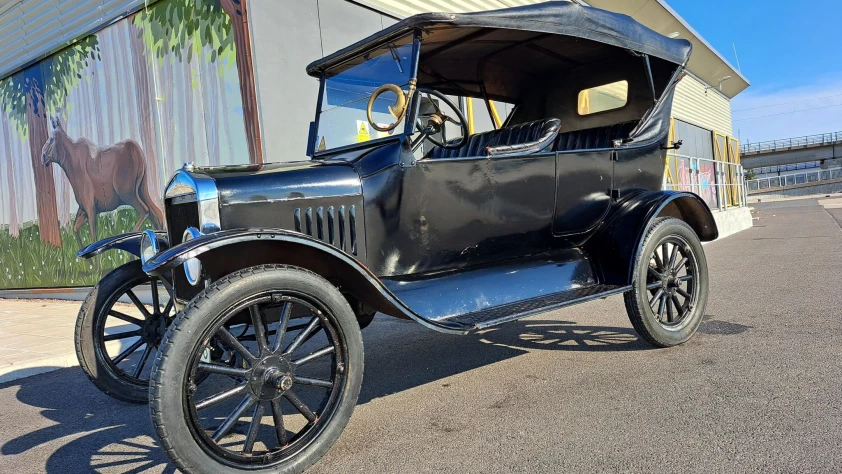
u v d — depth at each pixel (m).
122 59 6.98
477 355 3.92
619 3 12.52
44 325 6.19
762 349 3.51
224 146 6.07
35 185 8.56
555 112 4.88
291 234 2.22
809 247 8.98
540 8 3.23
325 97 3.62
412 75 2.99
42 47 7.90
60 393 3.82
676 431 2.40
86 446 2.81
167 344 1.97
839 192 48.62
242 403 2.17
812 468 2.00
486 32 3.47
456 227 3.18
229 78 5.94
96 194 7.61
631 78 4.35
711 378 3.04
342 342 2.37
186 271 2.38
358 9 6.70
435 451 2.40
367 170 2.91
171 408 1.94
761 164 64.25
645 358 3.54
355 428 2.74
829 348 3.41
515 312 2.96
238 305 2.10
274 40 5.85
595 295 3.32
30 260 8.88
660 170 4.27
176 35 6.38
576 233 3.81
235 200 2.50
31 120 8.41
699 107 17.91
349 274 2.46
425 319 2.62
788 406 2.57
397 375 3.60
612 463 2.15
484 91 4.67
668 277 3.81
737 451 2.17
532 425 2.60
